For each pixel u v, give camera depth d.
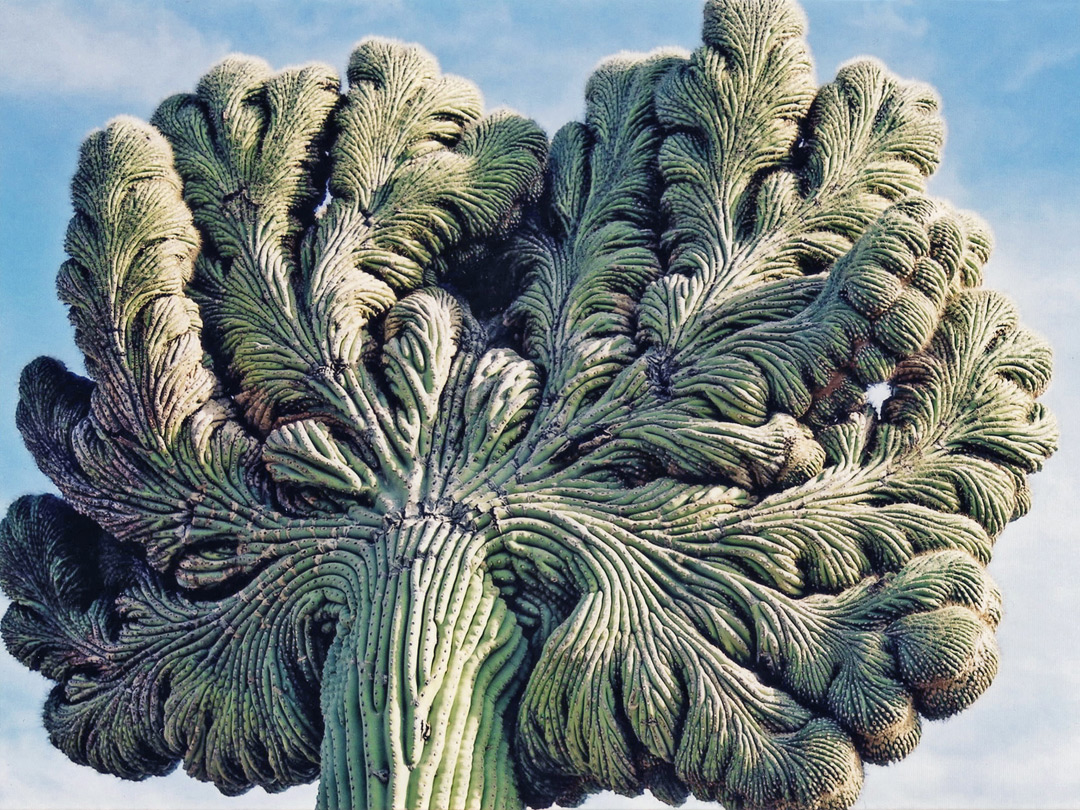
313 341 8.76
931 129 9.07
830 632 7.48
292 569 8.27
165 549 8.61
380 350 8.88
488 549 8.05
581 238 9.14
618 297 8.81
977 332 8.16
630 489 8.10
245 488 8.59
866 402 8.15
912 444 7.95
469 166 9.16
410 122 9.35
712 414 8.10
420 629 7.67
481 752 7.57
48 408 9.23
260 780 8.39
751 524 7.81
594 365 8.47
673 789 7.60
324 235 9.06
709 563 7.79
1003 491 7.83
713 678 7.43
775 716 7.32
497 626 7.86
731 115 9.03
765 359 8.11
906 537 7.71
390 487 8.36
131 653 8.63
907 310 7.91
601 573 7.81
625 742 7.52
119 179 8.98
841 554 7.70
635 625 7.66
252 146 9.27
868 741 7.27
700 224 8.84
